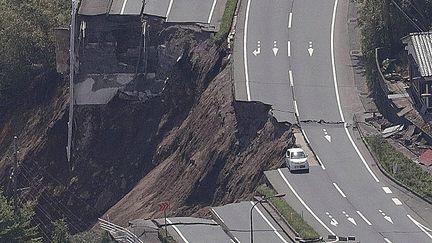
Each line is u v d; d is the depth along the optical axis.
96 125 159.00
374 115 139.75
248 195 129.00
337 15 158.25
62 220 143.88
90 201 154.25
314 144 132.88
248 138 138.00
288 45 152.12
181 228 117.38
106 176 154.88
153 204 140.75
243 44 152.00
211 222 119.00
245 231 115.38
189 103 151.88
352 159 130.12
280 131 135.25
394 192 122.88
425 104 135.88
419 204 120.19
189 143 144.62
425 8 150.88
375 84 143.50
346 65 149.38
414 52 137.88
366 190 123.31
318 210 118.94
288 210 117.62
